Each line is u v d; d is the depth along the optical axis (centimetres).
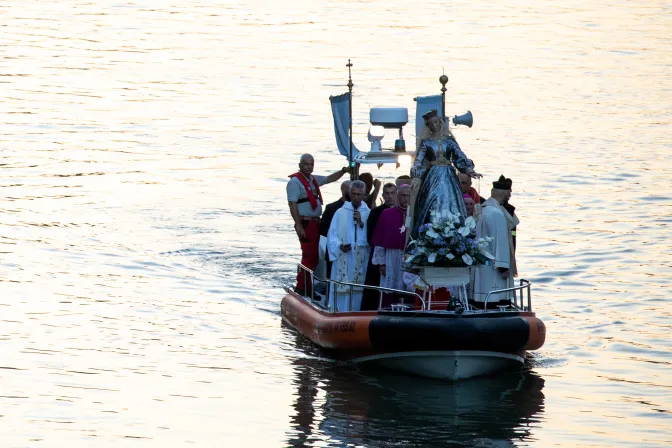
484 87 13125
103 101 12150
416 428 3956
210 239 6869
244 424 3969
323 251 5225
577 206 7881
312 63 14612
